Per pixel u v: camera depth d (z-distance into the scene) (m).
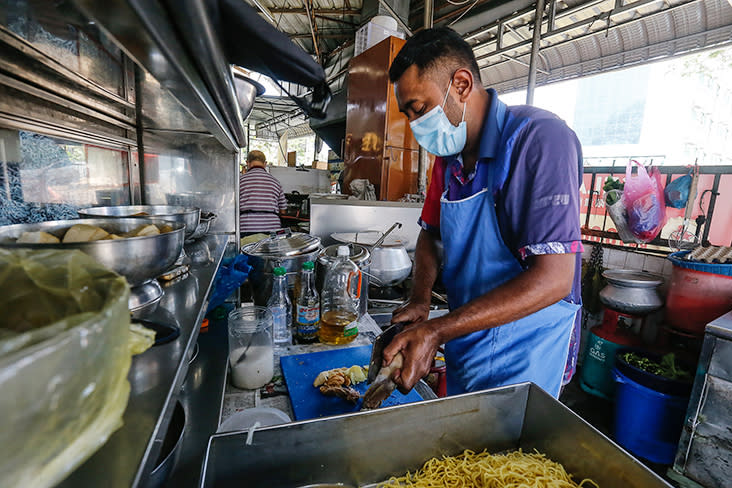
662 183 2.50
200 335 1.25
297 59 0.98
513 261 0.98
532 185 0.83
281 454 0.61
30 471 0.19
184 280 0.85
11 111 0.78
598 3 2.86
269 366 1.02
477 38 4.04
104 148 1.24
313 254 1.53
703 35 2.87
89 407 0.22
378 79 3.15
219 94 0.63
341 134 5.61
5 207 0.80
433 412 0.71
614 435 2.18
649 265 2.57
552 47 3.47
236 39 0.75
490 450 0.78
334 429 0.64
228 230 1.76
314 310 1.29
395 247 1.78
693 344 2.19
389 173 3.22
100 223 0.73
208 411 0.85
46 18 0.41
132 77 1.12
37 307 0.25
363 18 4.48
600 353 2.48
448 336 0.77
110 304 0.24
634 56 3.32
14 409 0.18
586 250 2.92
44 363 0.19
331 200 2.31
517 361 1.00
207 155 1.65
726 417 1.65
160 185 1.58
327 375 1.02
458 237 1.06
